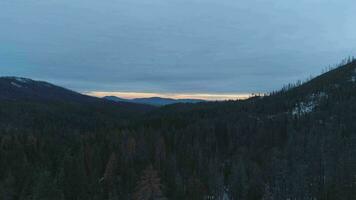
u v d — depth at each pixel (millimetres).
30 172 61812
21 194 53969
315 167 80938
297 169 78312
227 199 84938
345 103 152125
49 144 88750
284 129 133500
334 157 80938
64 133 129000
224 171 98188
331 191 67188
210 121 154250
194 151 103062
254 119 157750
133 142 94375
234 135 134875
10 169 63438
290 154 92625
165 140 111375
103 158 84562
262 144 125688
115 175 75125
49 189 48625
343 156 76000
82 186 60969
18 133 101438
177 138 115625
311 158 85438
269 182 83062
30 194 53406
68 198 58281
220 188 84625
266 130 133625
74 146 92812
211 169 89125
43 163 72750
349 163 70188
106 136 103750
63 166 62844
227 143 132000
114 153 81062
